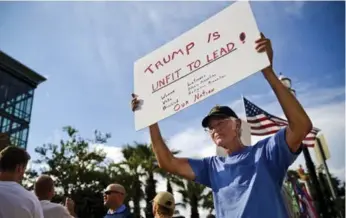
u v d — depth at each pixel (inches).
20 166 110.5
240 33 75.8
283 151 71.1
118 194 175.2
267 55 70.1
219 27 80.4
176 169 88.8
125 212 171.2
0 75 1023.6
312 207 228.2
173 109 84.8
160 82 90.3
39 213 105.6
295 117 67.9
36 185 140.9
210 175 82.7
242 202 70.6
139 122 91.4
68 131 942.4
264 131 302.8
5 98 1019.3
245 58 73.3
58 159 910.4
